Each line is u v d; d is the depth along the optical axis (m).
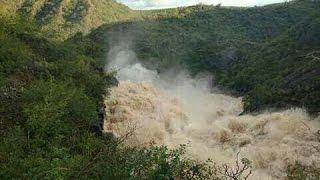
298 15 116.19
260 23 122.31
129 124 28.66
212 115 41.16
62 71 21.80
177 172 11.19
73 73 22.61
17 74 18.39
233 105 45.44
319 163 21.17
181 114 36.75
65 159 10.76
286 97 32.91
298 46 54.72
